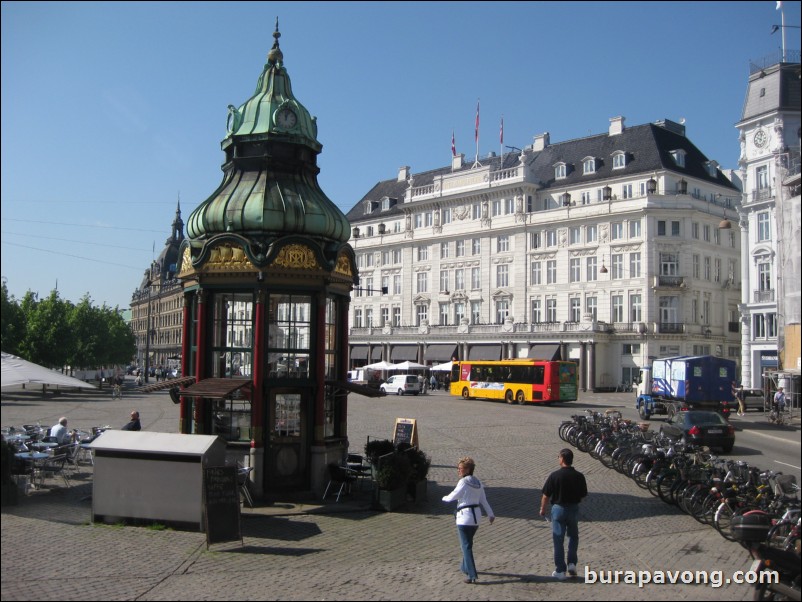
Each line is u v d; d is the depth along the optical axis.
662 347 69.62
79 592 10.01
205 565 11.48
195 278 17.53
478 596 10.32
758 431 34.94
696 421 26.14
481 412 44.00
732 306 75.06
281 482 16.64
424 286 89.81
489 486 19.30
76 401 50.59
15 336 58.16
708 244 72.88
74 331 66.69
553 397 52.00
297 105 17.95
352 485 17.94
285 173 17.75
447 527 14.58
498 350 79.44
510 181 80.06
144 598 9.88
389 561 12.05
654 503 17.31
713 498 14.70
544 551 12.96
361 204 104.62
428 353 85.81
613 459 21.92
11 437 19.77
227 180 17.83
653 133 75.38
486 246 83.19
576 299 75.25
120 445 13.79
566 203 77.25
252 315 16.81
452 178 86.94
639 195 72.69
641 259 70.81
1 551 11.78
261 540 13.15
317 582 10.80
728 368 40.69
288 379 16.73
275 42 18.88
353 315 97.44
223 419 17.09
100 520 13.91
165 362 134.50
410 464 16.39
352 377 76.69
